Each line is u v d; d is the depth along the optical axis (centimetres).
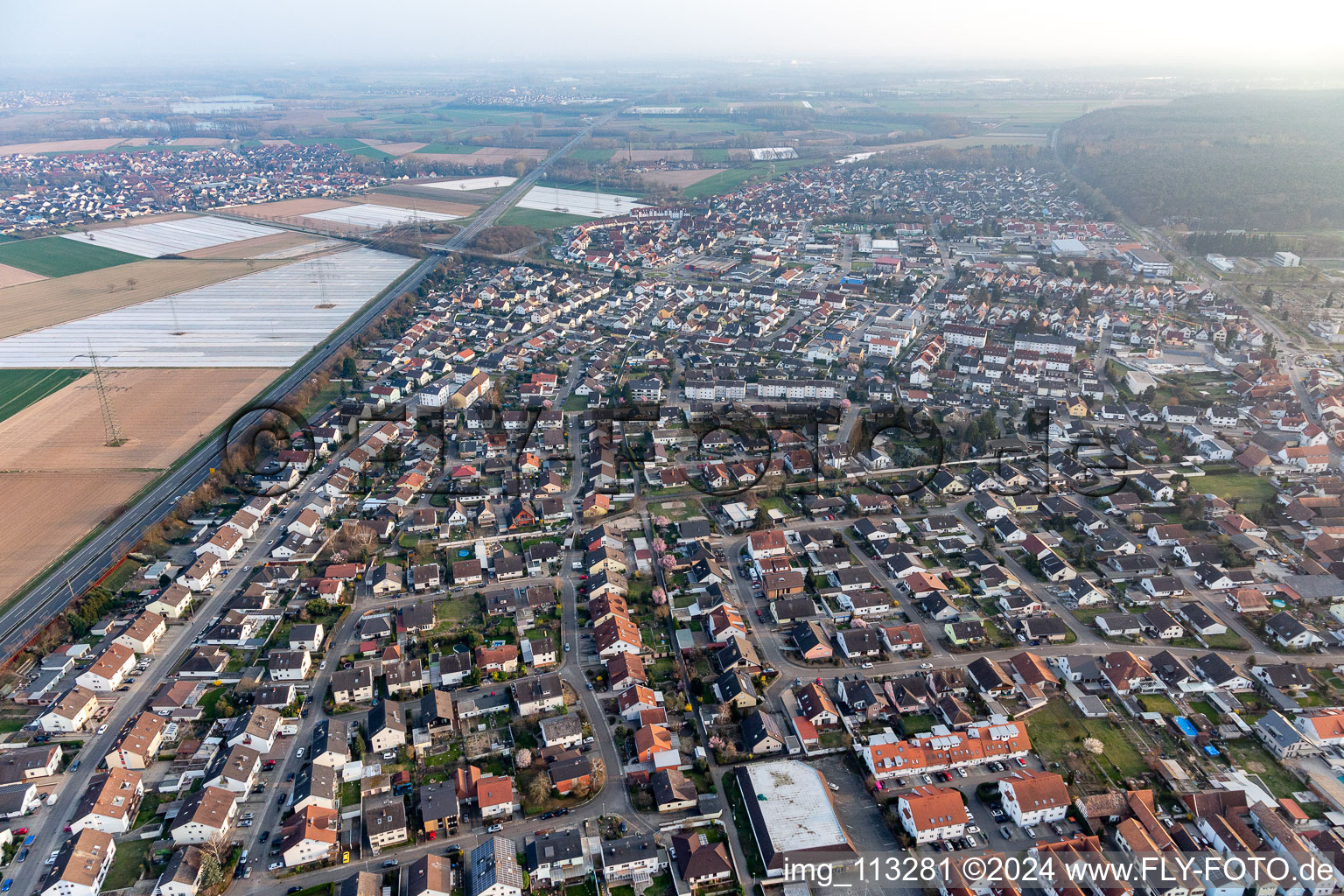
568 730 15312
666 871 12912
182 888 12288
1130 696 16375
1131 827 13000
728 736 15462
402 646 18112
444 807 13700
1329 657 17350
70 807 14012
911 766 14600
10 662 17300
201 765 15038
